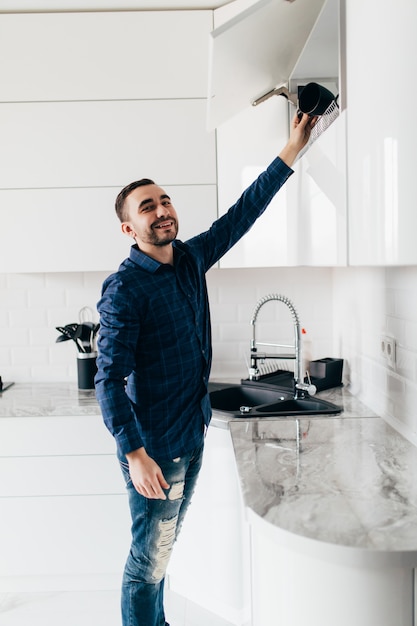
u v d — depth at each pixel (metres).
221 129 2.62
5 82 2.62
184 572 2.45
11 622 2.40
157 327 1.92
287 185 2.36
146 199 1.94
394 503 1.38
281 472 1.61
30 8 2.60
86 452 2.50
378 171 1.32
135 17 2.60
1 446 2.50
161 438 1.97
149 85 2.62
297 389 2.51
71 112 2.63
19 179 2.65
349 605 1.22
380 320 2.21
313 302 3.04
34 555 2.54
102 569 2.55
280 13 1.55
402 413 1.97
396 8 1.22
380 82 1.29
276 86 2.19
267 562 1.36
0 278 3.04
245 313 3.05
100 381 1.80
